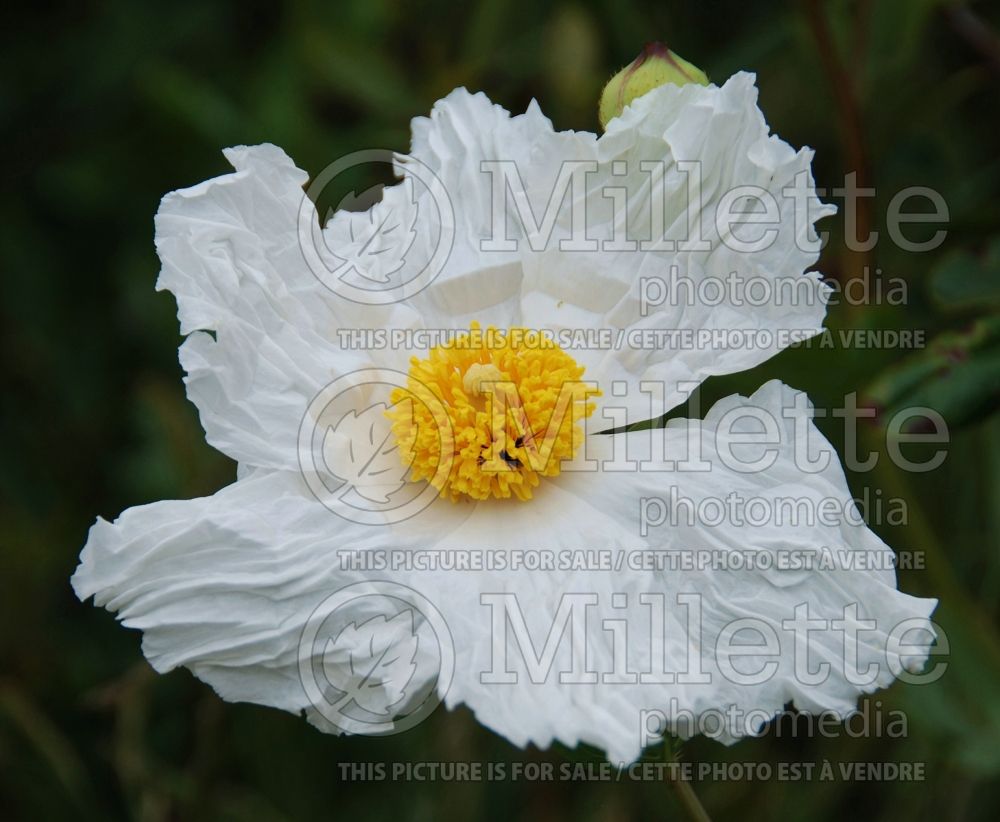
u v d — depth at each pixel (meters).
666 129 0.36
